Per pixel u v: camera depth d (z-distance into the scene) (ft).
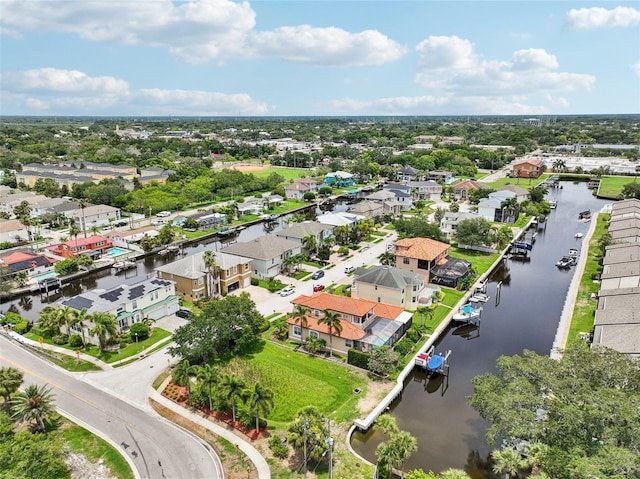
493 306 276.41
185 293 275.80
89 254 360.28
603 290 242.37
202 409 171.63
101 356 211.41
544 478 110.22
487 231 372.38
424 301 266.36
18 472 126.62
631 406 117.70
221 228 459.73
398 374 195.42
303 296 239.09
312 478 137.18
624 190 548.31
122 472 140.67
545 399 132.67
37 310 280.10
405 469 145.89
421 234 371.15
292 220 456.45
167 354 212.64
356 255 363.35
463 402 183.52
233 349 214.07
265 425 160.86
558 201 587.27
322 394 181.27
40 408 154.61
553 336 237.86
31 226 434.71
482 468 146.51
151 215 500.33
